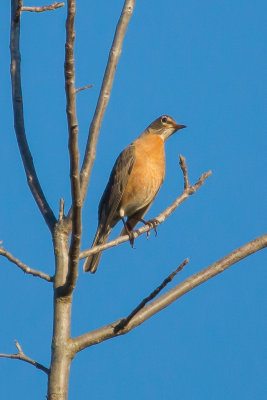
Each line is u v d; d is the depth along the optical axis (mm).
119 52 11000
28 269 9578
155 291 8609
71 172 8266
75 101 8031
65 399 8883
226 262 9891
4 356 8992
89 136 10328
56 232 10078
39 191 10828
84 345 9156
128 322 9125
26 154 11258
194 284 9750
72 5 7637
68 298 9281
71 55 7840
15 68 12062
